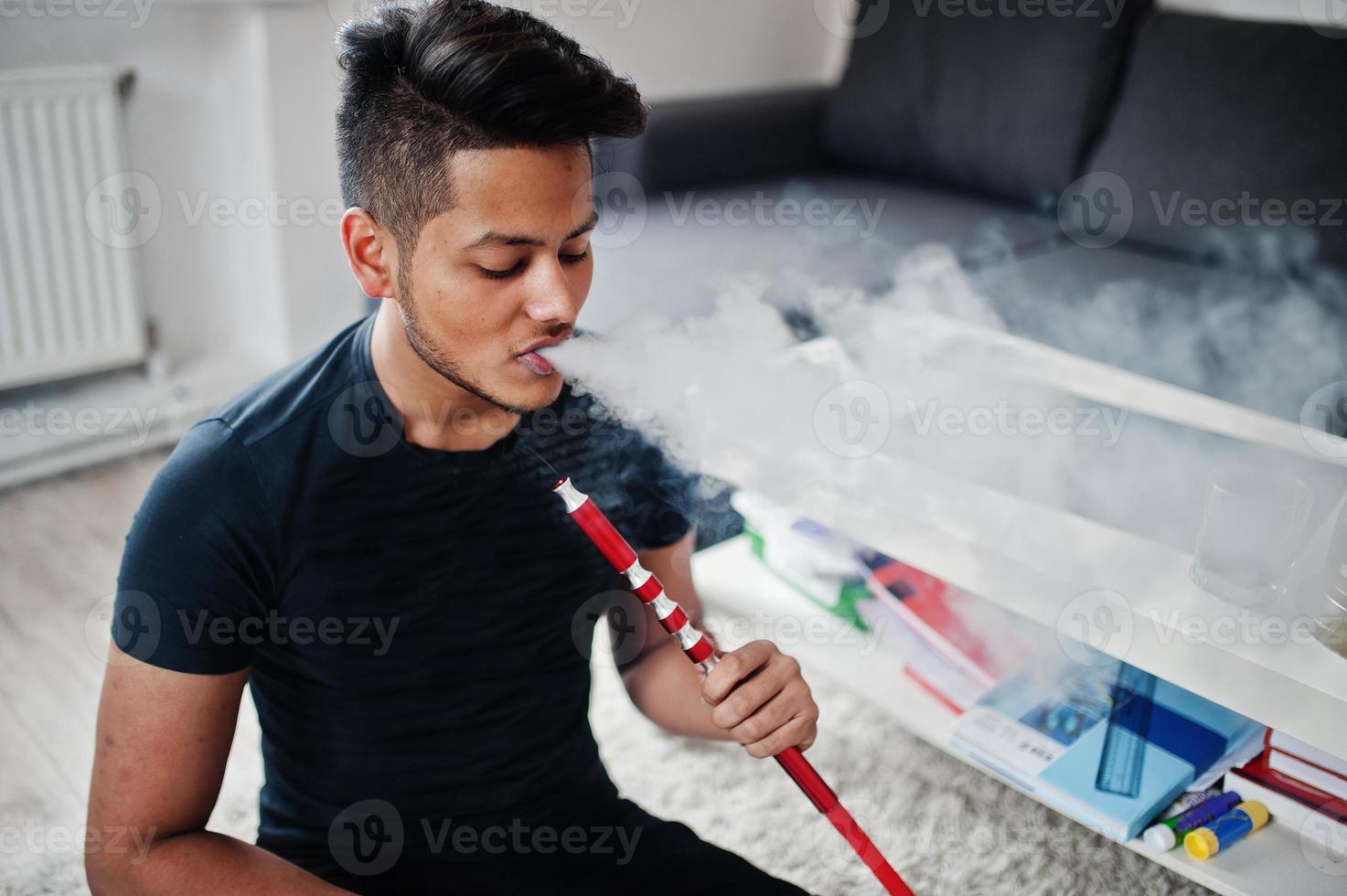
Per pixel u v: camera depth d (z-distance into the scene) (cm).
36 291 244
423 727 100
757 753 97
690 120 275
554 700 106
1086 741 137
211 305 278
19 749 170
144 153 256
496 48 79
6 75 227
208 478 89
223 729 94
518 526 99
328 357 96
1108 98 262
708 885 103
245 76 251
